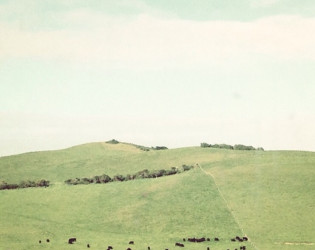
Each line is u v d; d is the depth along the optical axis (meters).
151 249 73.19
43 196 106.38
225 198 97.38
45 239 78.81
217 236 81.62
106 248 72.94
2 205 99.88
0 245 73.69
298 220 85.75
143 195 103.06
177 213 92.50
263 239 79.44
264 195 96.44
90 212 96.56
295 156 121.19
